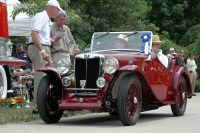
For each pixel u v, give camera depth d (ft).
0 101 52.08
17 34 72.64
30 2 70.08
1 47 57.82
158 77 45.60
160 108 58.65
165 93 47.14
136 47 45.68
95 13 98.48
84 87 40.63
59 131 36.76
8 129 37.81
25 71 62.08
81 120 44.91
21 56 68.64
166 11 142.00
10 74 61.46
